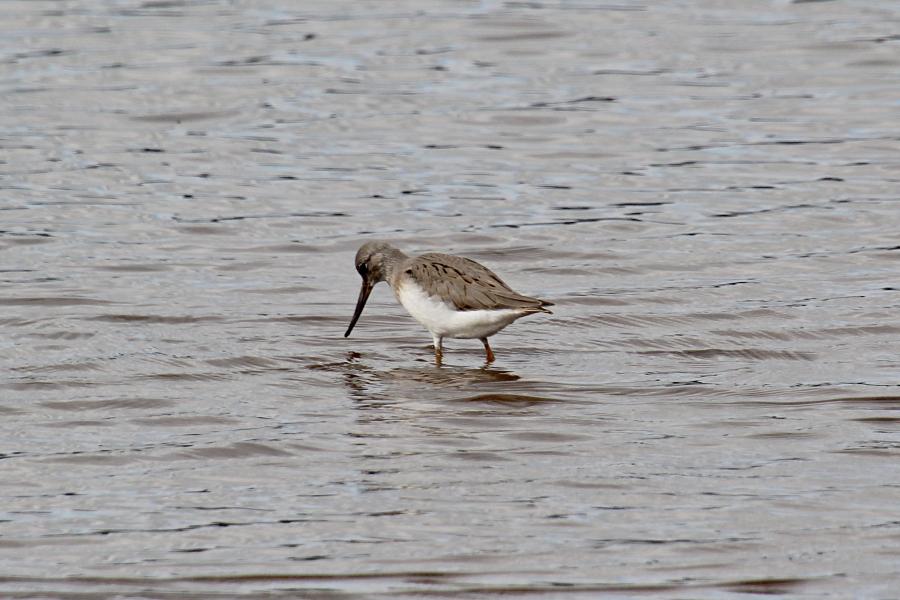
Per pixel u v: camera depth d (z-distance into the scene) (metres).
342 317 17.81
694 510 11.69
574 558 10.84
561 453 13.05
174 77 31.27
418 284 15.85
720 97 29.98
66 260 20.17
